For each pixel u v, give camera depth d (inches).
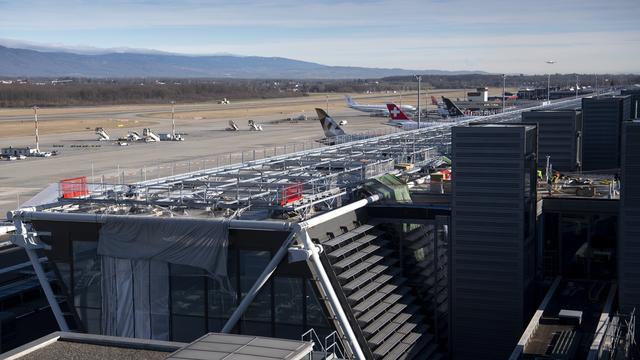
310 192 1551.4
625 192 1343.5
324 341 1250.6
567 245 1674.5
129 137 6668.3
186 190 1608.0
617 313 1366.9
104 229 1323.8
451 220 1460.4
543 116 2410.2
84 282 1371.8
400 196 1615.4
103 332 1370.6
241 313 1236.5
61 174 4360.2
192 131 7765.8
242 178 1771.7
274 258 1213.7
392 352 1317.7
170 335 1330.0
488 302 1450.5
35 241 1390.3
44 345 917.2
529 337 1246.3
